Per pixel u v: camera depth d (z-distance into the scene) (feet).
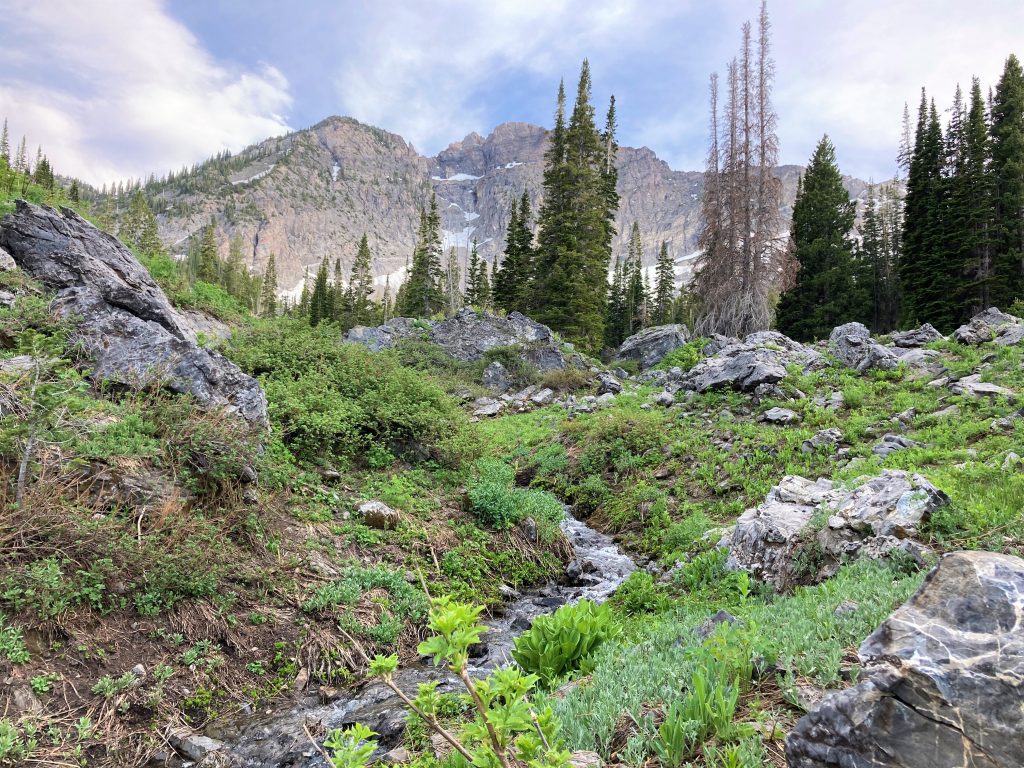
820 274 141.28
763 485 40.34
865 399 50.90
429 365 94.94
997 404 41.16
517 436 65.41
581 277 129.08
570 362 100.68
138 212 268.82
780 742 9.42
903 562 18.60
